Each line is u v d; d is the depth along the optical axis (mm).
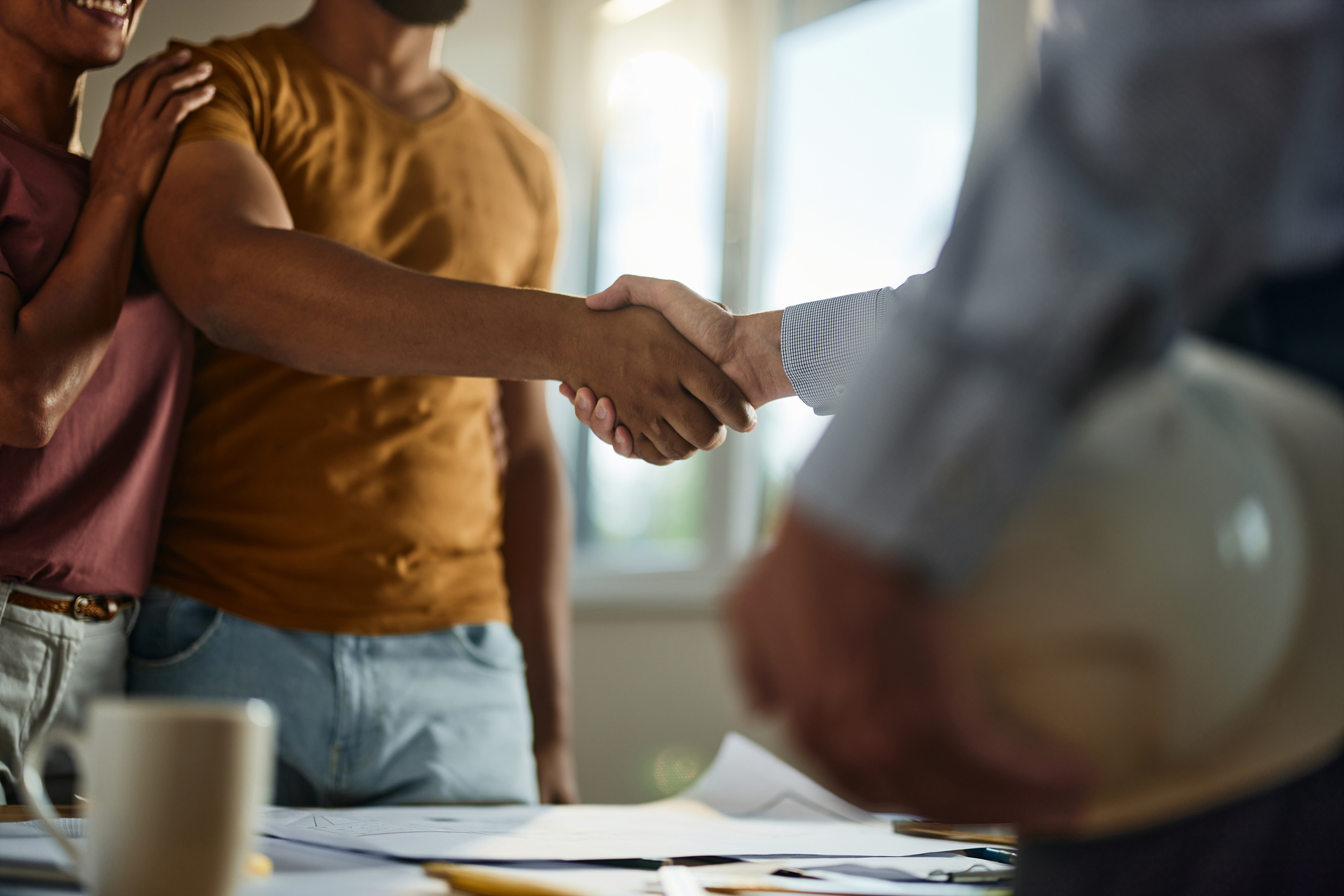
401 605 1159
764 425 2318
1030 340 319
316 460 1140
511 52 2734
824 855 640
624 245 2674
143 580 1046
